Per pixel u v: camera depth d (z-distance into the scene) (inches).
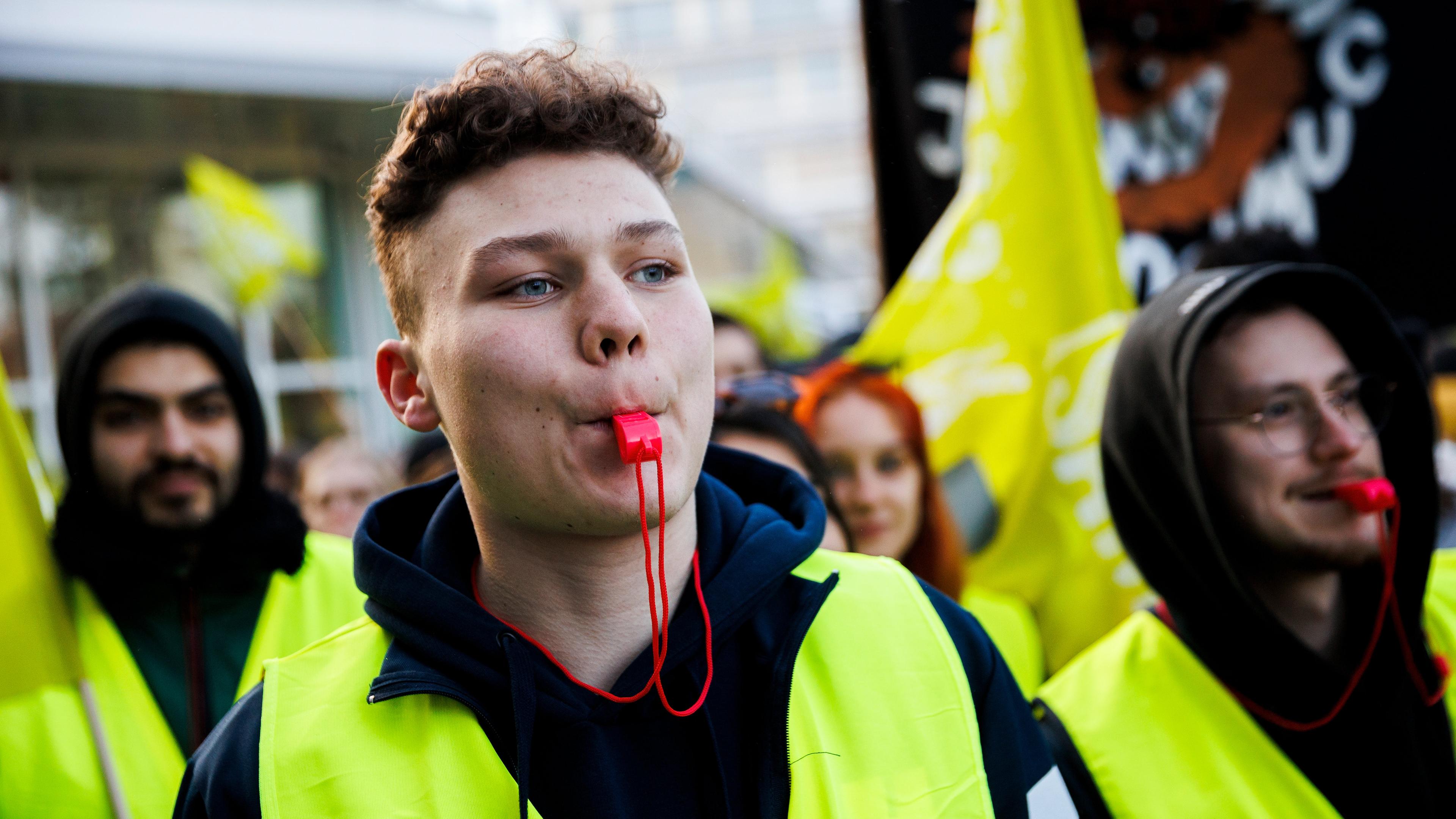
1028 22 85.7
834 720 40.5
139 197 257.9
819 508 46.2
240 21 231.6
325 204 275.0
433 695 39.4
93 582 75.2
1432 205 102.2
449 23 255.1
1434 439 57.4
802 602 42.9
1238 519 55.2
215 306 262.5
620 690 38.8
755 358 110.1
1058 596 84.6
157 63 223.8
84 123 243.8
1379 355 57.9
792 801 38.5
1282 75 101.3
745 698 41.0
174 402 76.3
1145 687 55.2
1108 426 61.7
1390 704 55.2
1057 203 85.4
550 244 36.8
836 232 971.9
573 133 38.5
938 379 88.4
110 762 67.9
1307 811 51.4
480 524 40.3
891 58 96.5
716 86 989.8
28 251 249.3
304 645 77.2
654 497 36.8
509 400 36.4
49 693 68.1
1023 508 86.1
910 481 84.0
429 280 38.5
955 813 39.6
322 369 274.8
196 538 76.9
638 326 36.3
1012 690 45.6
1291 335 55.4
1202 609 56.1
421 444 106.1
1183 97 100.7
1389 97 102.3
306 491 128.0
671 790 38.9
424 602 40.2
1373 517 54.2
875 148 97.0
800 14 977.5
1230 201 100.9
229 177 232.2
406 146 39.5
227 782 38.9
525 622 39.9
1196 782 51.8
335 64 239.3
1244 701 54.5
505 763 38.5
